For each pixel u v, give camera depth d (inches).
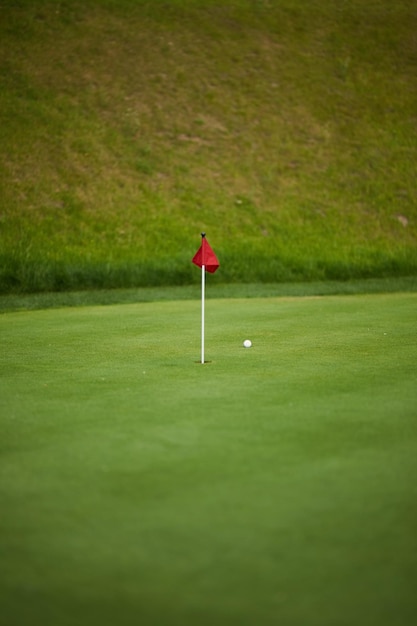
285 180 1627.7
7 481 285.4
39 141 1521.9
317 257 1425.9
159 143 1628.9
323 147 1726.1
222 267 1350.9
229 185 1581.0
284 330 705.0
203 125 1707.7
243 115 1756.9
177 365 523.5
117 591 199.3
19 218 1337.4
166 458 310.3
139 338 661.9
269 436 340.8
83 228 1366.9
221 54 1904.5
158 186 1529.3
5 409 398.9
